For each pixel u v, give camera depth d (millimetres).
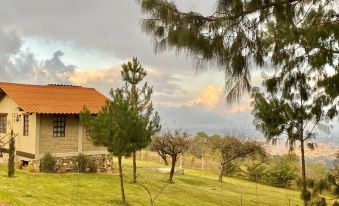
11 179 20094
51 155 24516
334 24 7742
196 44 6879
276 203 24672
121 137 16172
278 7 6688
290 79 9750
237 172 39031
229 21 7004
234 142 32438
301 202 25844
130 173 27938
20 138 25562
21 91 26016
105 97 29547
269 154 34688
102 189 20312
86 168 25734
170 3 7070
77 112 25156
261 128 12852
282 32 7438
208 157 43031
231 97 7102
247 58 7145
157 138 26438
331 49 8719
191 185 27109
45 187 18922
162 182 25891
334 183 9695
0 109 28031
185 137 26797
